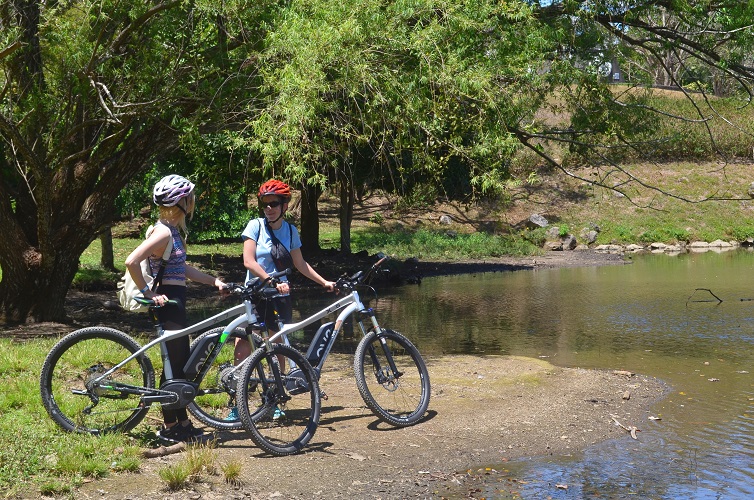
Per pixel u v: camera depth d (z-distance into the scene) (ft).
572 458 20.02
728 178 126.31
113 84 38.93
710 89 48.67
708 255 99.81
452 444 20.62
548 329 44.06
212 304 58.23
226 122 37.58
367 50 31.42
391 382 22.30
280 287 20.66
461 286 70.49
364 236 111.45
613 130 43.62
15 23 37.01
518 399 25.35
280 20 34.45
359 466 18.74
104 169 42.19
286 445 19.39
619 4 41.93
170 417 19.72
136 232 99.71
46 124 40.34
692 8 41.57
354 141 34.47
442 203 124.47
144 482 17.03
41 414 20.57
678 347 37.58
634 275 76.43
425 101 32.73
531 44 34.58
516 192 123.03
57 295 42.01
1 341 29.55
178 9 36.88
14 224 40.86
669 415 24.25
